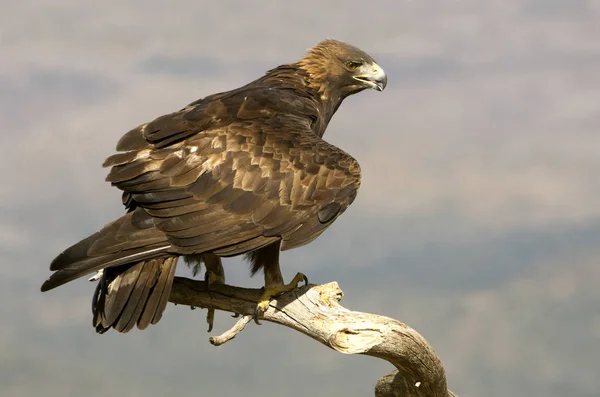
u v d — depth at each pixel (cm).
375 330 1213
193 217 1221
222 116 1327
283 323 1274
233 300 1295
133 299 1159
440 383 1266
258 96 1397
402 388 1329
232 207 1240
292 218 1260
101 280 1191
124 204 1270
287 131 1329
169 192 1227
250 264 1308
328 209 1276
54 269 1135
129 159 1247
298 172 1280
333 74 1630
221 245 1219
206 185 1241
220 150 1267
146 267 1179
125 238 1170
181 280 1319
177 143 1272
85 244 1152
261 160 1272
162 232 1195
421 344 1223
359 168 1324
